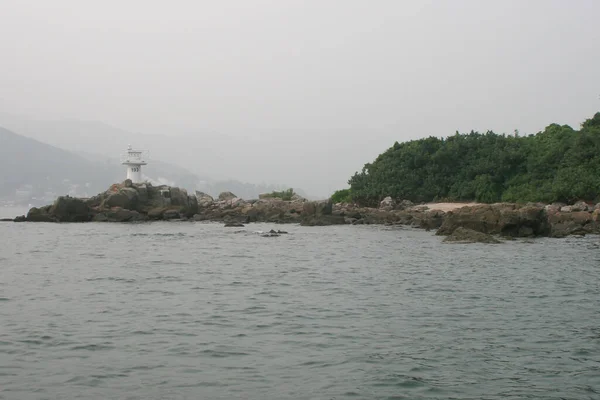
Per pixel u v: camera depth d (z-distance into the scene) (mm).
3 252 36844
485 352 14766
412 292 22984
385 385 12453
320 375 13039
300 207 74500
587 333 16625
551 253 36438
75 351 14578
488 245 41625
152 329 16750
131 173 88688
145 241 45125
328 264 31562
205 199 89312
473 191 77688
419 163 85375
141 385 12367
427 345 15359
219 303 20531
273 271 28797
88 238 47562
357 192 86438
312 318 18312
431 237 48844
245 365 13680
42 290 22750
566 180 67625
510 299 21594
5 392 11859
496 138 84000
